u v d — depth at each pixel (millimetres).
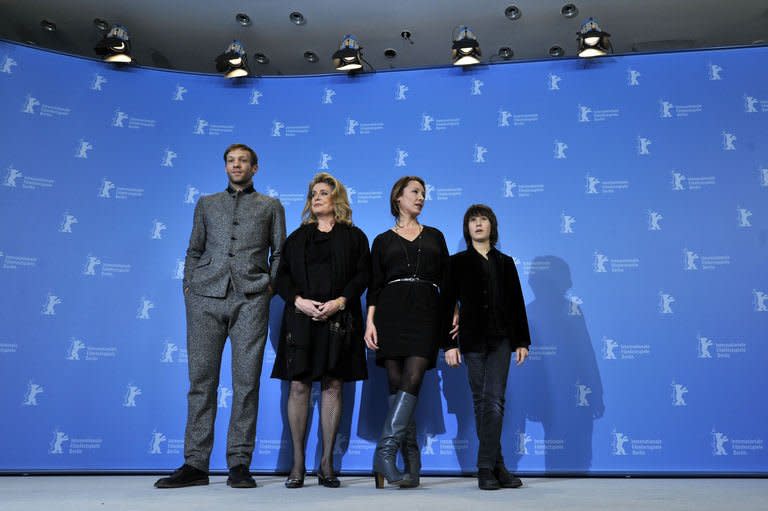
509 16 4465
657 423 3582
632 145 3955
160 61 4949
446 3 4355
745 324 3654
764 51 3990
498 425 2969
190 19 4512
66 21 4484
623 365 3672
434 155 4090
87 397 3689
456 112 4141
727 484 3166
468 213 3383
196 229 3414
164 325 3857
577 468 3574
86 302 3801
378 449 2957
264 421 3756
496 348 3078
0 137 3859
